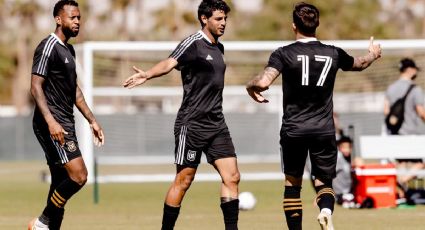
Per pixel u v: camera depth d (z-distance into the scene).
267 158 129.12
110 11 184.50
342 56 29.73
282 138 29.62
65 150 29.72
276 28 177.50
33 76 29.23
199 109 29.77
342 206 48.66
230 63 94.38
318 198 29.47
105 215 44.34
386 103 51.03
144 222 40.31
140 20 187.62
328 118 29.41
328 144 29.44
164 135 124.50
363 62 30.30
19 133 149.12
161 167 112.38
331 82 29.30
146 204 51.94
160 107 170.50
